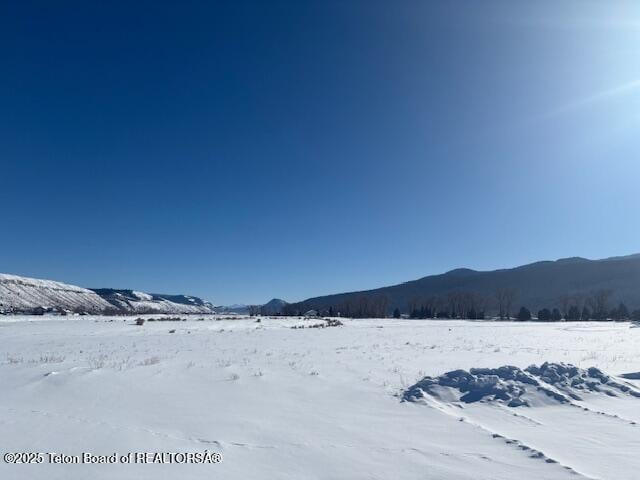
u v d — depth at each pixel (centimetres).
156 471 605
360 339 3244
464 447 731
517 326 6688
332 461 662
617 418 912
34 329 4109
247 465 639
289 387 1206
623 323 8381
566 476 607
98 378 1198
